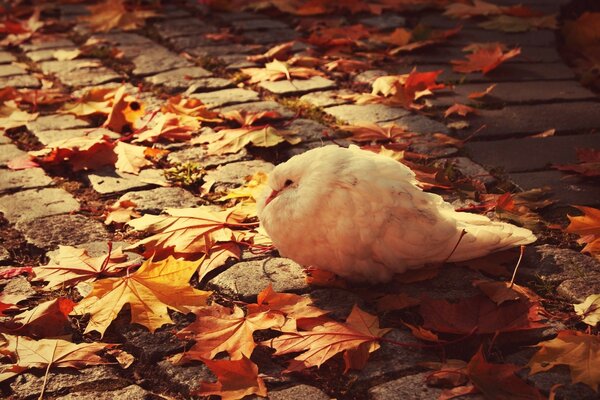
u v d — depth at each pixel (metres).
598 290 4.93
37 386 4.20
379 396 4.03
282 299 4.75
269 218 4.90
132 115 7.61
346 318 4.67
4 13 11.18
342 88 8.46
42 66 9.23
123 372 4.36
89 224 5.89
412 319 4.70
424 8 10.91
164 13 11.05
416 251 4.85
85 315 4.85
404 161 6.48
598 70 8.98
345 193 4.71
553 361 4.17
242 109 7.87
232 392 4.05
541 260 5.27
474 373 4.07
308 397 4.06
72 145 6.81
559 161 6.73
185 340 4.54
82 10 11.35
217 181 6.45
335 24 10.26
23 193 6.32
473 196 6.07
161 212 6.03
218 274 5.21
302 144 7.10
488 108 7.83
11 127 7.51
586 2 11.18
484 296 4.76
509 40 9.71
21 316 4.76
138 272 4.93
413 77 7.98
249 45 9.73
